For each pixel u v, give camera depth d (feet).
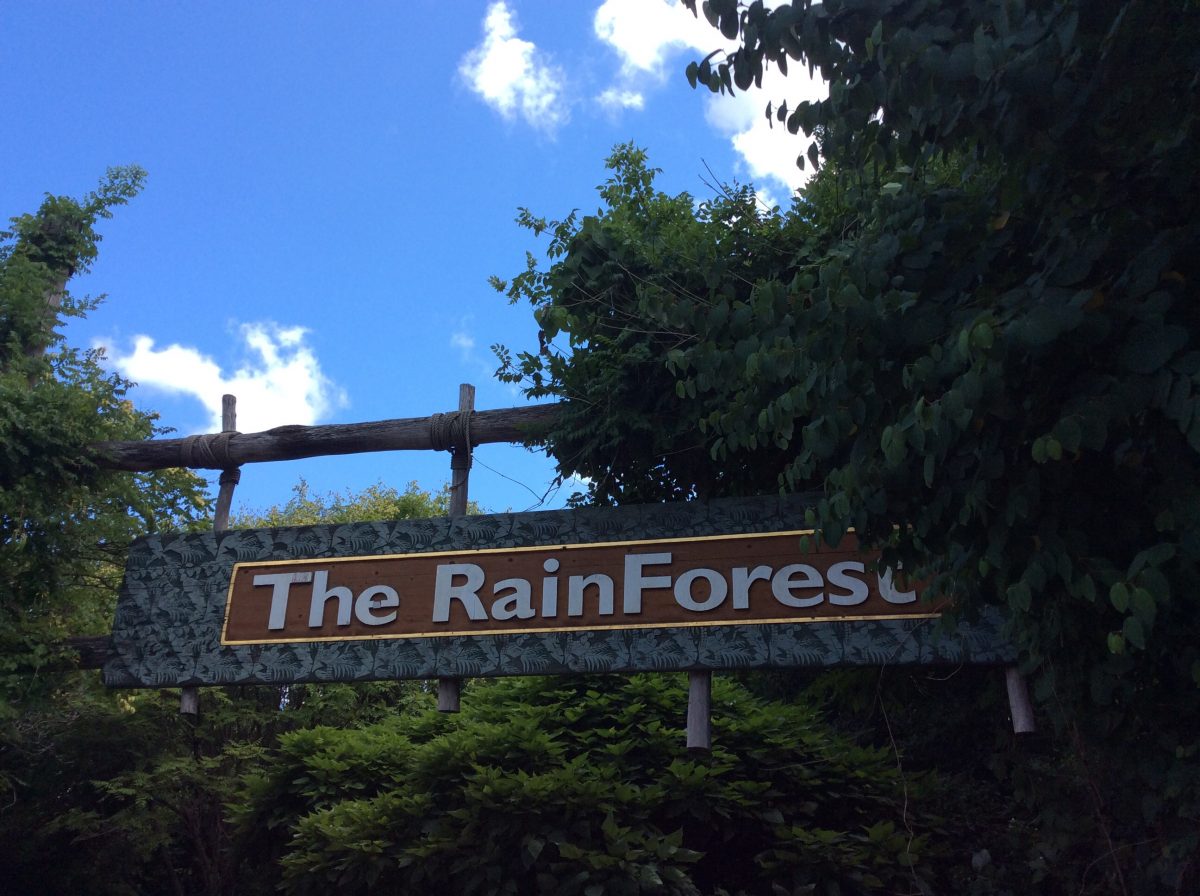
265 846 28.66
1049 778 19.36
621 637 18.95
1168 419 10.44
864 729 29.71
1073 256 10.37
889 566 14.71
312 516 70.95
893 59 10.60
